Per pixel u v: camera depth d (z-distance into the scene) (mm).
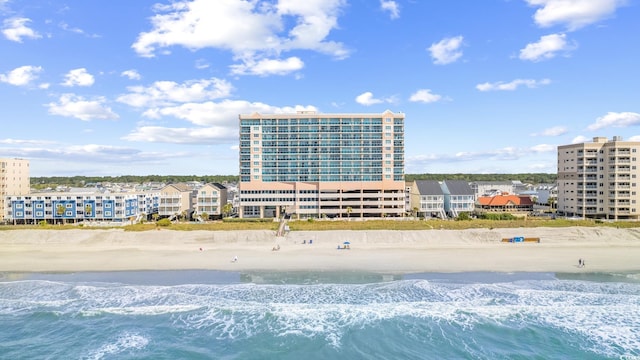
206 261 72188
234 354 39031
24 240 89500
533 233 93562
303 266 68500
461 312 48031
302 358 38312
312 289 56125
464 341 41250
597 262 71375
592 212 127312
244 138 137875
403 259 73438
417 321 45688
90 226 100562
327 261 71938
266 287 56969
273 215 137375
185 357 38562
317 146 138125
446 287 56844
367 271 65250
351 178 137875
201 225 100750
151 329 44188
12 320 46469
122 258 74750
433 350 39562
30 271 66438
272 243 88375
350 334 42781
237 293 54594
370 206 136125
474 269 66688
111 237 90125
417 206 142500
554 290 55594
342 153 138000
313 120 138750
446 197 144750
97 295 54000
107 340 41750
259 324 45219
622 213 122562
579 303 50656
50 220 123125
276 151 137875
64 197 123250
